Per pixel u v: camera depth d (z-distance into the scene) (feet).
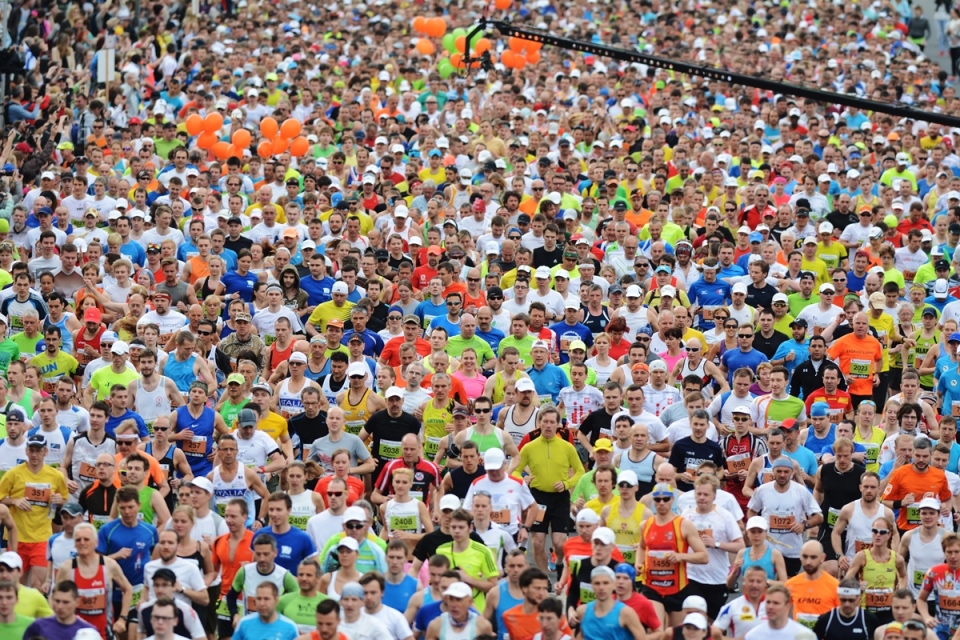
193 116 372.79
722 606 195.52
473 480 214.28
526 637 178.19
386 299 285.02
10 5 471.62
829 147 382.01
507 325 275.80
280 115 396.16
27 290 267.18
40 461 206.90
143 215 313.73
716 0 586.45
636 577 199.41
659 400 241.55
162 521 202.80
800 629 176.35
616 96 440.04
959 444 226.58
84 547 181.57
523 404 233.55
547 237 304.50
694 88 460.14
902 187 359.05
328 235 322.75
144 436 226.17
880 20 582.35
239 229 308.81
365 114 398.21
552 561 231.50
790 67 492.13
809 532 211.00
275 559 192.65
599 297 277.64
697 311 285.84
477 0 567.59
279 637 173.68
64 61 459.32
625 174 359.25
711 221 325.01
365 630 171.63
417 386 240.53
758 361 258.98
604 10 572.10
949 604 193.47
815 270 307.37
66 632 173.37
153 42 500.74
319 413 230.07
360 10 565.94
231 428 233.14
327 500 200.03
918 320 285.64
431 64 481.05
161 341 267.18
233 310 261.65
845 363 266.36
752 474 221.05
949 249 321.73
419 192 340.18
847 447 214.07
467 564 190.19
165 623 170.81
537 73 458.09
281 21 550.77
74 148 395.14
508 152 377.30
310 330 274.57
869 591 201.16
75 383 250.78
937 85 491.72
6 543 210.59
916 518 216.33
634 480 202.18
